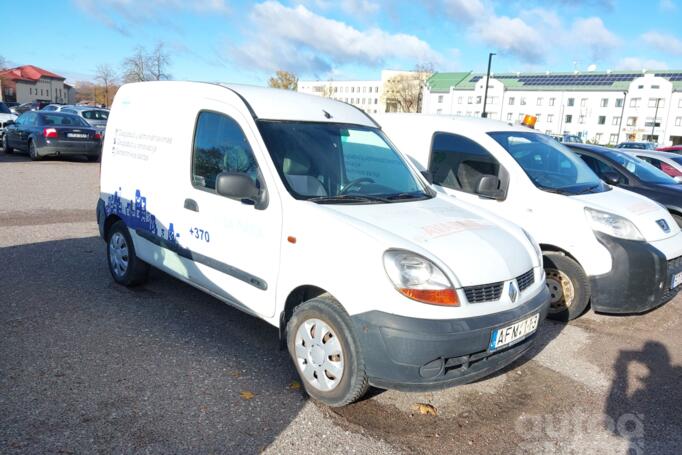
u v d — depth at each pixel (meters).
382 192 4.21
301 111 4.43
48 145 15.62
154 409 3.39
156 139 4.90
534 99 81.50
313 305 3.49
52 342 4.22
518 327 3.46
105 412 3.32
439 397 3.80
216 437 3.15
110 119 5.64
